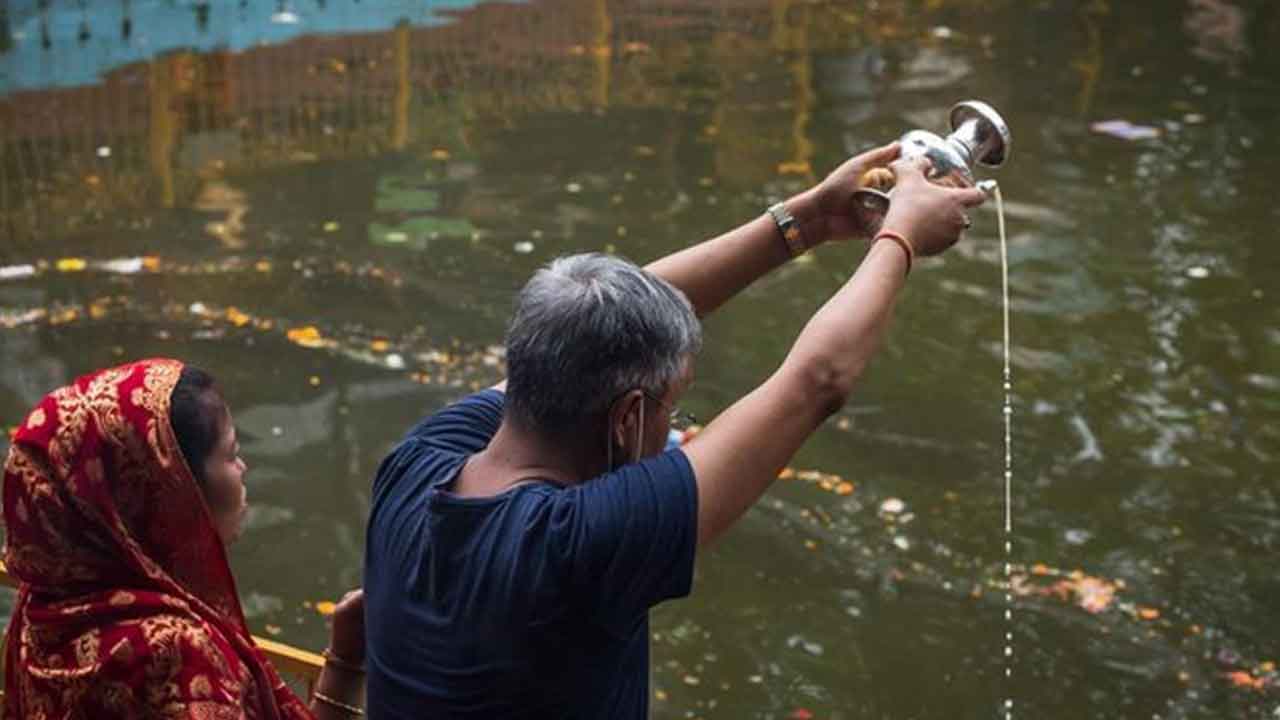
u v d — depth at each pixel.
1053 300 8.85
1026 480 7.07
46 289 8.69
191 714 2.15
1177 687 5.77
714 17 14.74
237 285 8.81
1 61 12.75
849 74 13.09
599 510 1.96
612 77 12.96
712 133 11.65
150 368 2.21
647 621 2.17
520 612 1.98
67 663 2.18
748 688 5.78
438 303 8.66
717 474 1.99
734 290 2.56
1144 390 7.87
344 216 9.90
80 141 11.16
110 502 2.16
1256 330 8.52
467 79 12.80
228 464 2.24
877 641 6.03
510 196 10.30
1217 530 6.73
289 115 11.83
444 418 2.34
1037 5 15.21
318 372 7.82
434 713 2.05
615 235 9.73
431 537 2.07
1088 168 10.91
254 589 6.21
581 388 2.01
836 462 7.21
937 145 2.43
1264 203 10.34
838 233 2.55
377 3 14.69
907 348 8.27
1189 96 12.54
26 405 7.39
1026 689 5.77
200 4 14.32
